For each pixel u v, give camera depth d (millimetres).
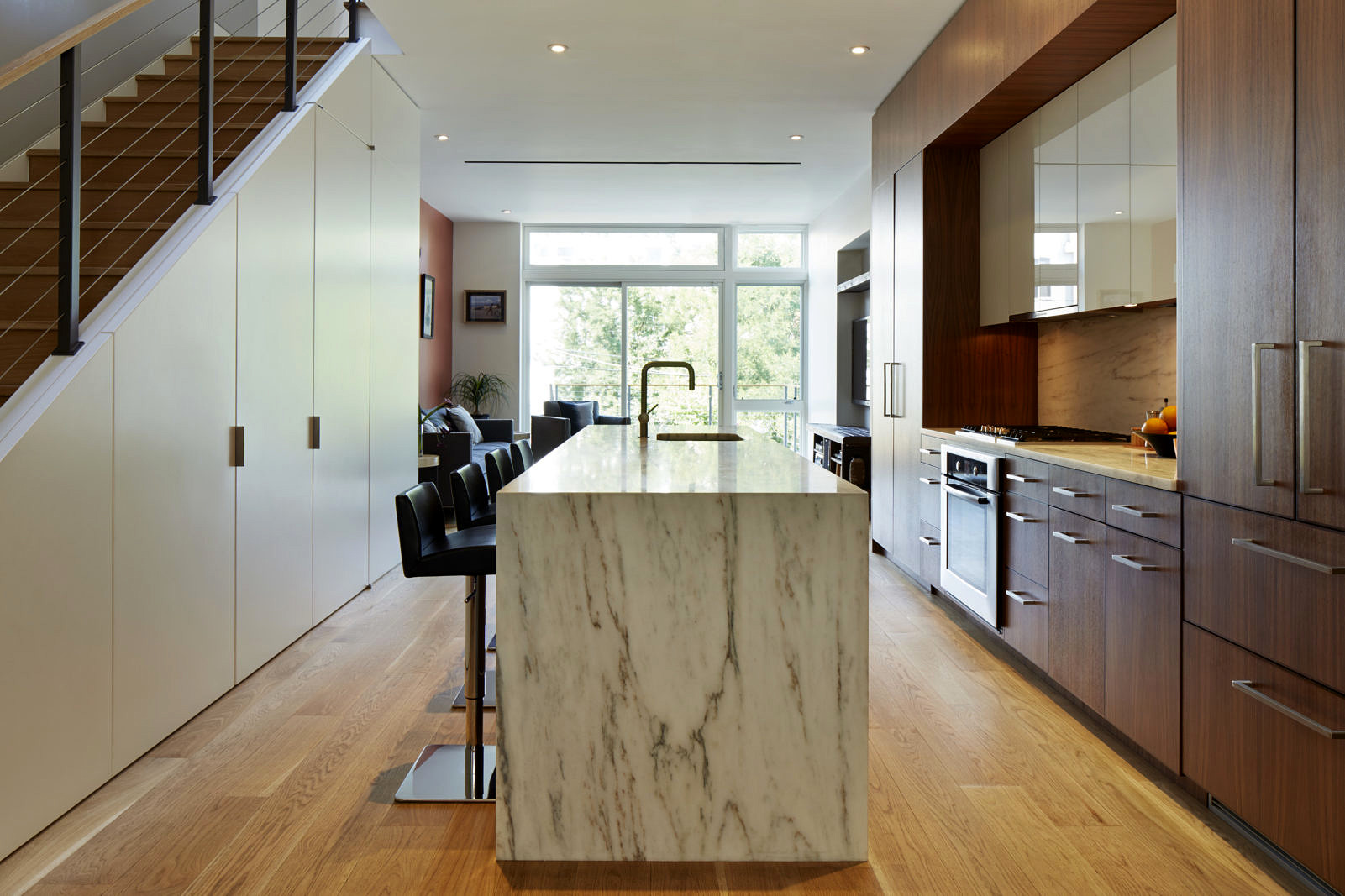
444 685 3355
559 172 7508
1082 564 2990
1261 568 2061
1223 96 2223
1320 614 1861
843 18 4391
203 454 3059
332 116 4301
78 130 2453
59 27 4109
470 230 9836
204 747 2773
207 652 3102
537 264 10047
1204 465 2301
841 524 2090
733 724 2109
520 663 2098
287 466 3799
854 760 2117
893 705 3188
